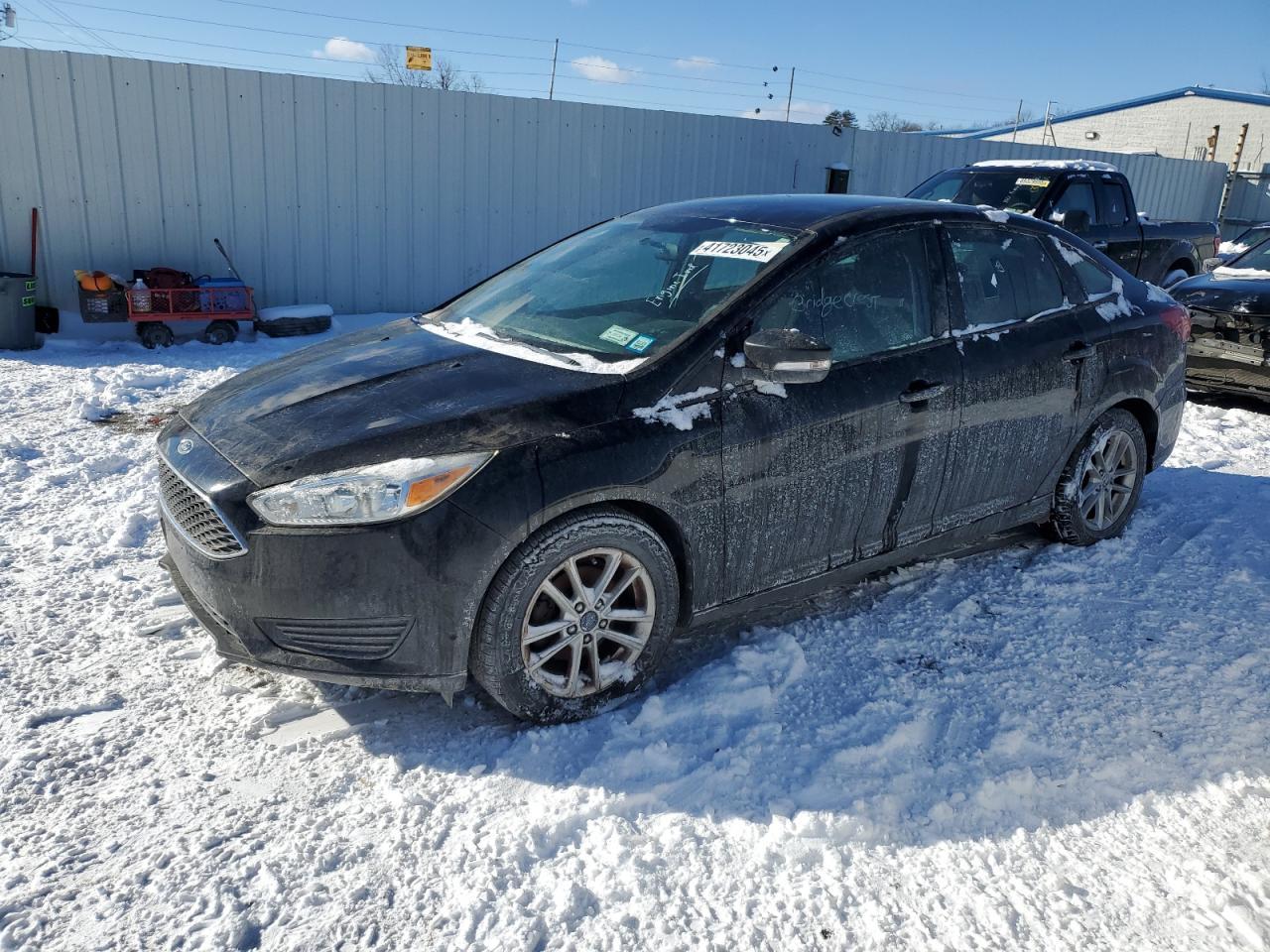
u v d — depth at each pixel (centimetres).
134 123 911
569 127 1123
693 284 343
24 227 891
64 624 348
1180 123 3045
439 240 1086
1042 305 414
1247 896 232
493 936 214
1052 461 417
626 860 239
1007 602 390
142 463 534
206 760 275
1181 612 383
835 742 291
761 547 327
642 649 306
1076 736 297
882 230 362
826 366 302
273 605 269
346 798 261
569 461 278
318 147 996
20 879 227
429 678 277
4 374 736
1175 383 466
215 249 977
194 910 219
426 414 285
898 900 230
